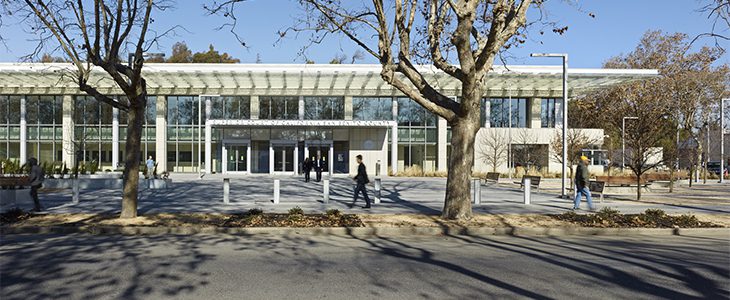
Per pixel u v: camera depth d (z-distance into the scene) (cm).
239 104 4334
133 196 1286
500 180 3488
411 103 4466
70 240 1029
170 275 698
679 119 4253
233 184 2767
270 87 4212
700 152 3488
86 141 4122
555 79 3750
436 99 1305
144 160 4275
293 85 4112
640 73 3397
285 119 4259
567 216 1324
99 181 2391
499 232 1173
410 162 4459
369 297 595
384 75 1247
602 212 1313
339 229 1149
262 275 705
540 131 4284
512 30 1197
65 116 4191
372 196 2012
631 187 2378
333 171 4169
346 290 626
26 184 1772
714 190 2658
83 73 1240
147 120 4284
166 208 1522
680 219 1276
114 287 628
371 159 4181
